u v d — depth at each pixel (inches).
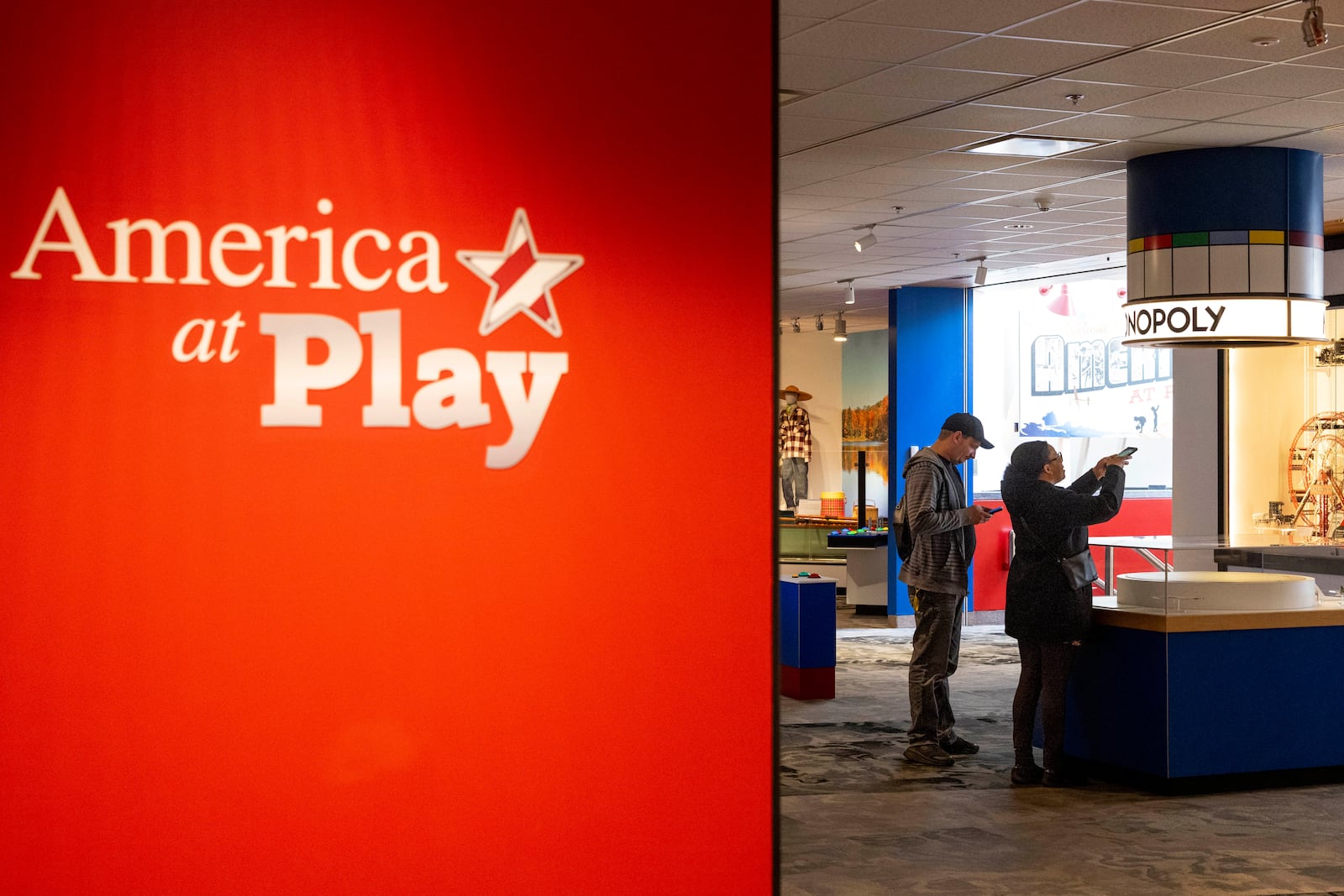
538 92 125.6
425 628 123.7
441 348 123.6
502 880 126.1
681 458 129.8
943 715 283.0
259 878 120.1
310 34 120.2
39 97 114.3
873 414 776.3
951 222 415.8
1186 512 451.8
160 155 116.9
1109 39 233.3
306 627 120.9
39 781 115.5
